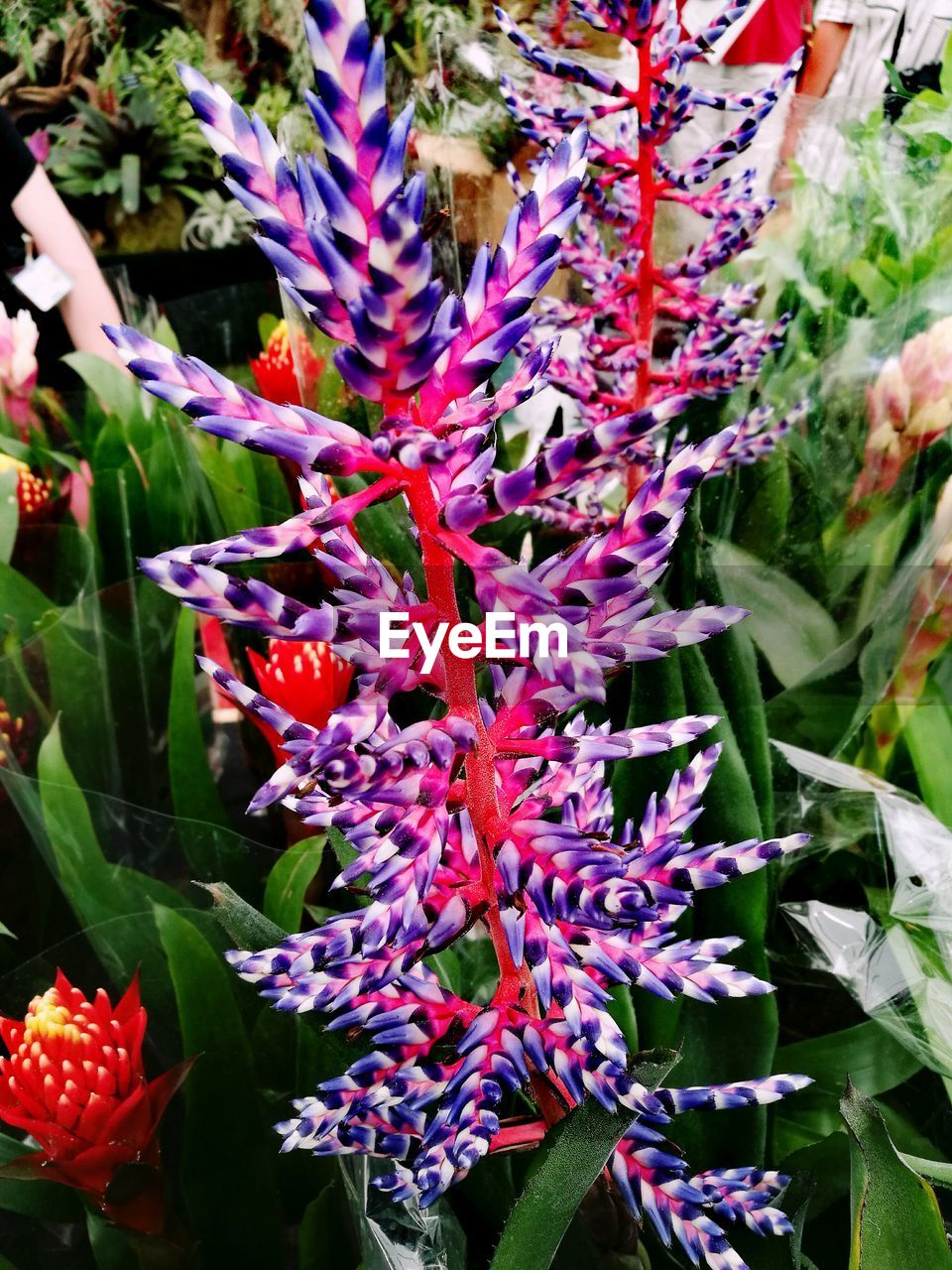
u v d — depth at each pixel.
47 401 1.01
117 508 0.88
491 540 0.76
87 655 0.74
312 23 0.22
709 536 0.81
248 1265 0.51
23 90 3.10
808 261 0.85
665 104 0.63
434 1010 0.35
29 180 1.37
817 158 0.86
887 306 0.82
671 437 0.84
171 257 1.82
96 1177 0.50
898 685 0.72
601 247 0.72
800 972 0.62
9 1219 0.55
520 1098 0.45
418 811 0.29
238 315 1.19
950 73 0.90
